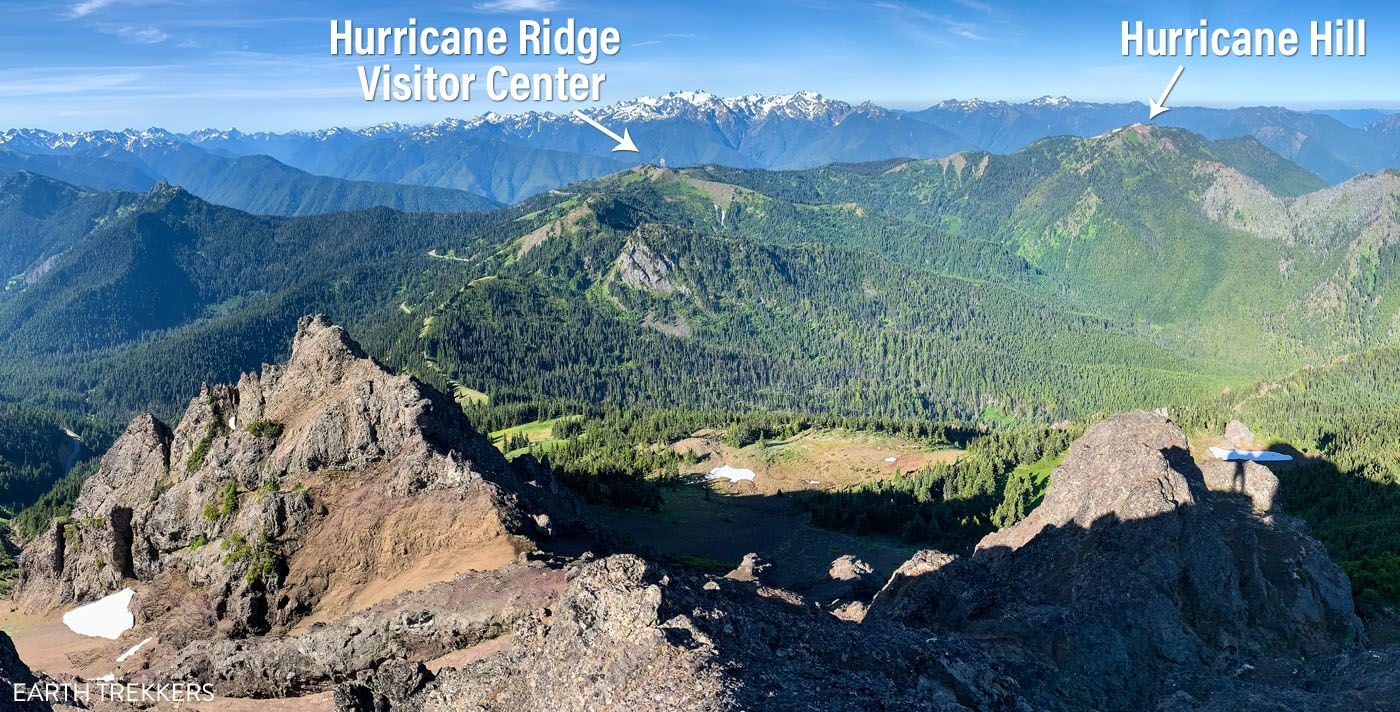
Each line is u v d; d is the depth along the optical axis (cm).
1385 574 10500
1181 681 7144
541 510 12062
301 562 10462
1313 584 8712
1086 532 8800
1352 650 8206
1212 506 9825
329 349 13138
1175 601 7950
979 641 7444
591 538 12431
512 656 5956
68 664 10306
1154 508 8412
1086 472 9556
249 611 10062
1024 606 7981
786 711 4712
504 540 10250
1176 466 10112
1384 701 6334
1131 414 10569
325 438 11881
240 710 7706
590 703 5038
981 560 9744
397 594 9225
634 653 5169
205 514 11800
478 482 10988
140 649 10369
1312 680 7100
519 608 7969
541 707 5291
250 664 8281
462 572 9381
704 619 5494
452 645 7944
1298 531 9506
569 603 5653
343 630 8231
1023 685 6625
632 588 5553
